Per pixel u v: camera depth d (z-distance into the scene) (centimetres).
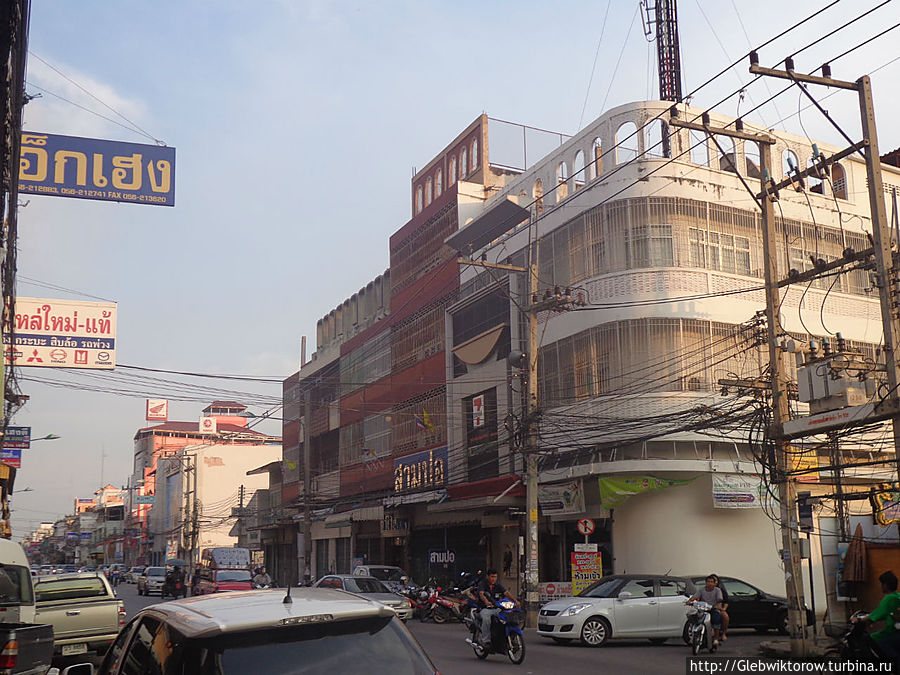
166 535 9544
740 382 2145
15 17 1027
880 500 1888
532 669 1410
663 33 3825
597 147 2916
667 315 2603
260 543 6712
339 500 4591
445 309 3725
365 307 4803
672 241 2661
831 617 1955
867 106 1515
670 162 2653
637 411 2570
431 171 4434
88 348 1983
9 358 1639
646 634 1800
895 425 1460
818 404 1619
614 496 2522
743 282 2714
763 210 1716
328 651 432
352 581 2488
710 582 1698
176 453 9381
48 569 6006
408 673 437
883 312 1478
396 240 4312
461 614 2528
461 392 3531
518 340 3136
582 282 2794
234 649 417
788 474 1631
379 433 4334
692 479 2525
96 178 1376
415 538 3922
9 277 1603
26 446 3031
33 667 928
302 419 5509
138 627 515
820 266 1602
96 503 16675
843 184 3083
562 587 2530
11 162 1265
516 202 3155
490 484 3055
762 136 1725
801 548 1589
